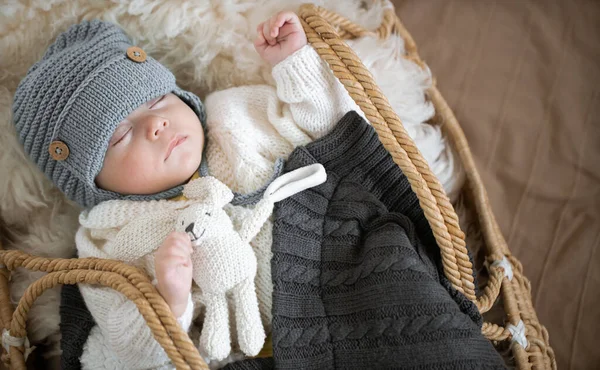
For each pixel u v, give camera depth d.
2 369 1.30
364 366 1.04
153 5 1.39
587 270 1.46
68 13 1.37
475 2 1.86
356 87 1.13
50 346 1.35
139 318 1.04
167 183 1.25
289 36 1.27
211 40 1.43
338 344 1.07
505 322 1.28
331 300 1.13
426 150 1.49
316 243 1.19
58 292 1.33
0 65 1.40
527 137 1.67
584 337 1.38
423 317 1.03
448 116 1.57
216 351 1.06
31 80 1.22
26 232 1.41
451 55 1.81
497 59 1.79
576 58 1.75
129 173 1.22
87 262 1.05
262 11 1.43
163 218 1.12
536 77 1.75
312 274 1.16
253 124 1.35
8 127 1.34
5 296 1.22
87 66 1.21
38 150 1.26
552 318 1.42
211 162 1.32
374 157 1.29
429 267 1.16
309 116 1.30
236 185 1.29
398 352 1.01
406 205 1.28
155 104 1.27
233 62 1.46
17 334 1.15
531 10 1.83
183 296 0.99
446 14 1.86
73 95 1.19
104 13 1.39
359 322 1.07
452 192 1.52
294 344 1.08
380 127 1.10
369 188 1.29
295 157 1.27
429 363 0.99
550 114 1.69
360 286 1.11
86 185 1.26
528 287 1.38
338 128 1.29
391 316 1.04
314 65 1.26
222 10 1.42
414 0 1.88
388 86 1.49
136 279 0.97
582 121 1.66
